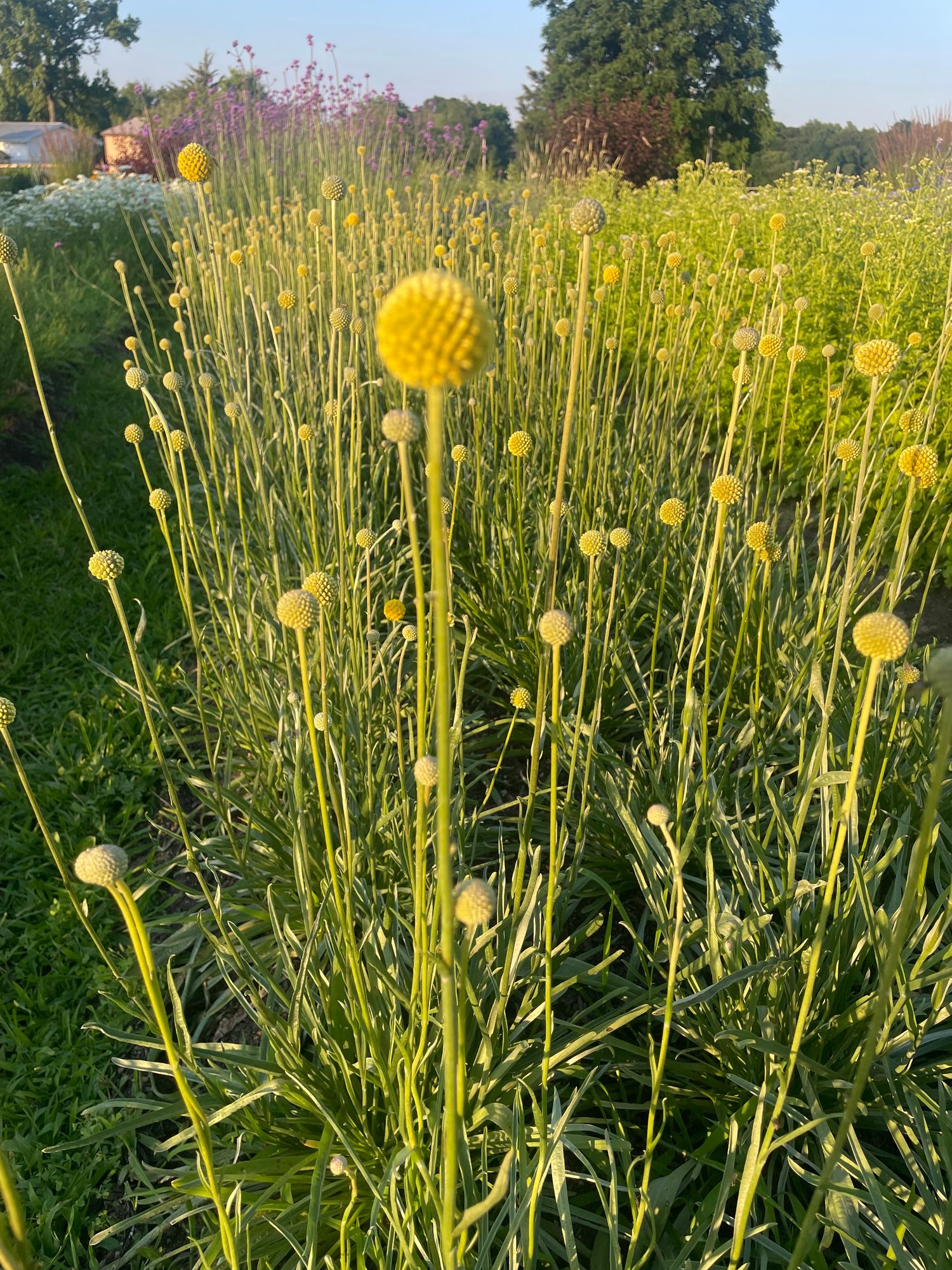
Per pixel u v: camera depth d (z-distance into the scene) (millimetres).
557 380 1500
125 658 1479
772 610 1129
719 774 952
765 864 748
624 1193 683
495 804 1124
